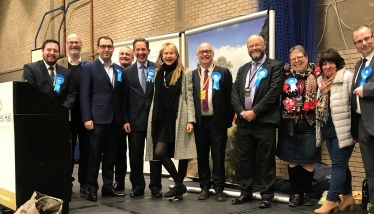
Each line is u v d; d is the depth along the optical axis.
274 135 3.26
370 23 3.89
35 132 2.90
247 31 4.24
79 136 4.01
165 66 3.46
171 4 5.84
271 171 3.28
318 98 3.06
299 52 3.13
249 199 3.46
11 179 2.85
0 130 2.99
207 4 5.30
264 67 3.27
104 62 3.68
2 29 10.94
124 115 3.74
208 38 4.70
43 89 3.42
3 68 10.98
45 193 2.95
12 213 3.01
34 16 9.46
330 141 3.04
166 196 3.52
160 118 3.38
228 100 3.62
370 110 2.62
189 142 3.43
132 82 3.66
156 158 3.49
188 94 3.46
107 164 3.77
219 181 3.57
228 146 4.37
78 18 7.88
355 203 3.21
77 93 3.91
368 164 2.73
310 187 3.41
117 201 3.57
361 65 2.78
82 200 3.65
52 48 3.45
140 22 6.38
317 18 4.31
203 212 3.10
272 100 3.13
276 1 4.04
